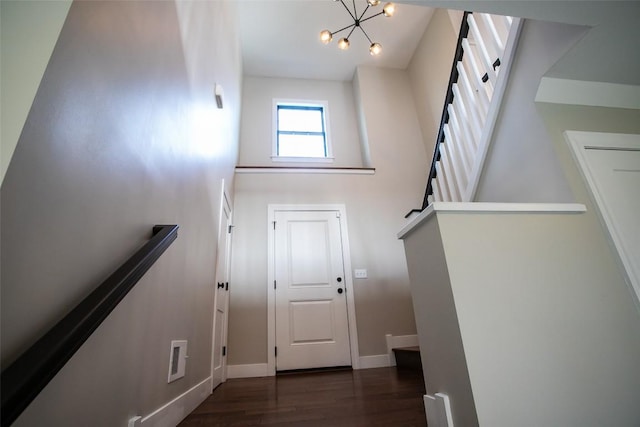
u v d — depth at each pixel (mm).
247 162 4570
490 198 2154
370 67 5289
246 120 4879
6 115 599
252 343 3363
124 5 1042
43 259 664
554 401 1125
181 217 1689
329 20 4574
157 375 1354
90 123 839
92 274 849
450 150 2760
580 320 1276
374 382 2600
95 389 890
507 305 1228
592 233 1476
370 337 3545
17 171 595
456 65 2686
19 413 501
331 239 3895
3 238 560
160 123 1368
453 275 1229
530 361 1163
